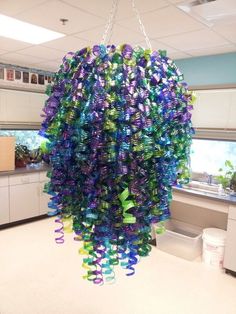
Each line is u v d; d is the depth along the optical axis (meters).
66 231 0.96
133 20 2.37
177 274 3.01
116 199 0.79
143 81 0.79
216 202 3.07
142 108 0.78
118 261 0.86
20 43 3.20
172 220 4.05
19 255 3.30
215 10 2.17
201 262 3.29
